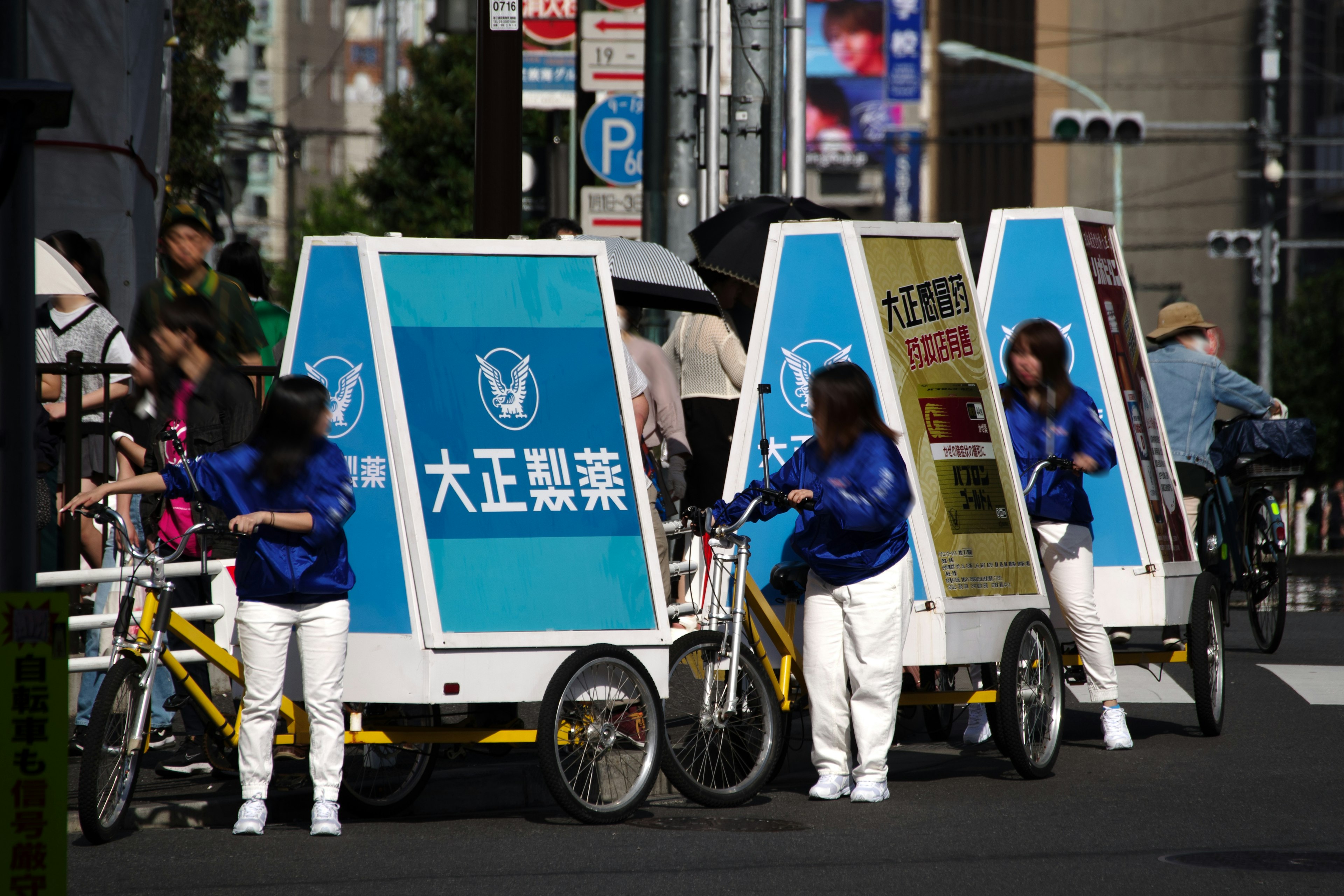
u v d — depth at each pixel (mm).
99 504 20453
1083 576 25172
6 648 12625
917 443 22984
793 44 43250
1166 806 21328
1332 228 170125
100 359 25094
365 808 20969
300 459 19219
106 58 34938
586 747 20406
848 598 21328
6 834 12609
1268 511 35156
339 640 19625
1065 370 24984
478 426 20719
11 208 13148
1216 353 35625
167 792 21250
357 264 20766
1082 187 183375
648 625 20891
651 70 38344
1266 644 35312
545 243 21531
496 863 18203
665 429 29406
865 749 21547
